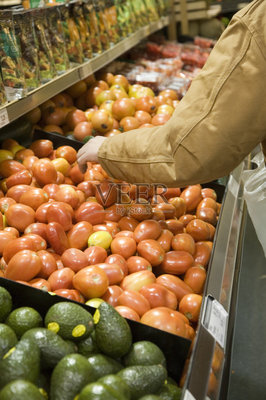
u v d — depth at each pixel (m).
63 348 1.17
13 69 1.96
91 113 2.96
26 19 2.14
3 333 1.17
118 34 3.51
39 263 1.54
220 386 1.25
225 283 1.64
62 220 1.78
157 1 5.11
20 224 1.83
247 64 1.26
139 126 2.84
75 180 2.28
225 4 6.16
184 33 6.13
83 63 2.76
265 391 2.34
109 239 1.82
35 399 0.98
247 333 2.77
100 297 1.55
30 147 2.45
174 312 1.47
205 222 2.05
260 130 1.32
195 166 1.38
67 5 2.57
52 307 1.28
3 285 1.40
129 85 3.59
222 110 1.30
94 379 1.12
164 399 1.16
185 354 1.27
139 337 1.31
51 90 2.31
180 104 1.42
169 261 1.76
